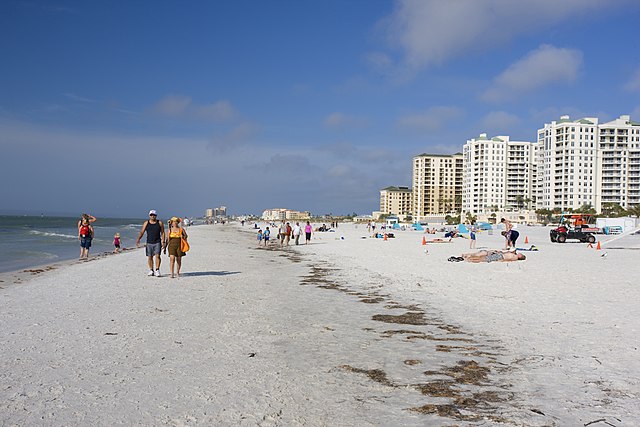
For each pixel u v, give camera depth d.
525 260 24.19
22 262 25.44
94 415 5.06
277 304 12.35
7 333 8.88
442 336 8.80
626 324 9.50
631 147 162.50
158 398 5.56
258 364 6.99
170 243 18.09
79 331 9.07
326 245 42.22
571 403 5.45
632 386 5.98
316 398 5.62
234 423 4.88
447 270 20.02
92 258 27.92
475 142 189.00
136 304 12.16
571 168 162.62
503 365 6.95
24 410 5.18
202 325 9.70
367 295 13.90
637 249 36.38
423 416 5.10
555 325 9.52
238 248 40.00
